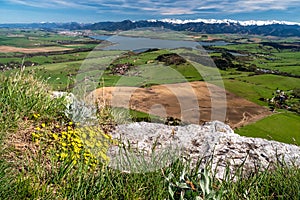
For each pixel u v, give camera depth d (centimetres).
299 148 427
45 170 313
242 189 304
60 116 446
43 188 278
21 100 434
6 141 346
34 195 267
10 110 408
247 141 433
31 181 284
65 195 280
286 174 325
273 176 327
